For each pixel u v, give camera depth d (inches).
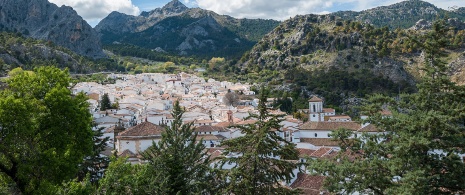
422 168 1017.5
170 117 5236.2
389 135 1135.6
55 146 1328.7
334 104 7352.4
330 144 3378.4
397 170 1035.3
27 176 1275.8
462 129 1069.8
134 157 2364.7
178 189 1401.3
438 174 1034.1
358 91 7623.0
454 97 1108.5
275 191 1138.7
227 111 5359.3
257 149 1107.9
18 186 1268.5
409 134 1032.2
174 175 1417.3
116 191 1237.1
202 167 1435.8
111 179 1246.3
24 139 1272.1
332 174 1069.1
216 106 6668.3
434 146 1023.0
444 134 1023.0
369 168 1055.0
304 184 2014.0
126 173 1327.5
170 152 1456.7
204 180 1405.0
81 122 1387.8
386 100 1178.0
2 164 1263.5
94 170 2023.9
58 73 1473.9
